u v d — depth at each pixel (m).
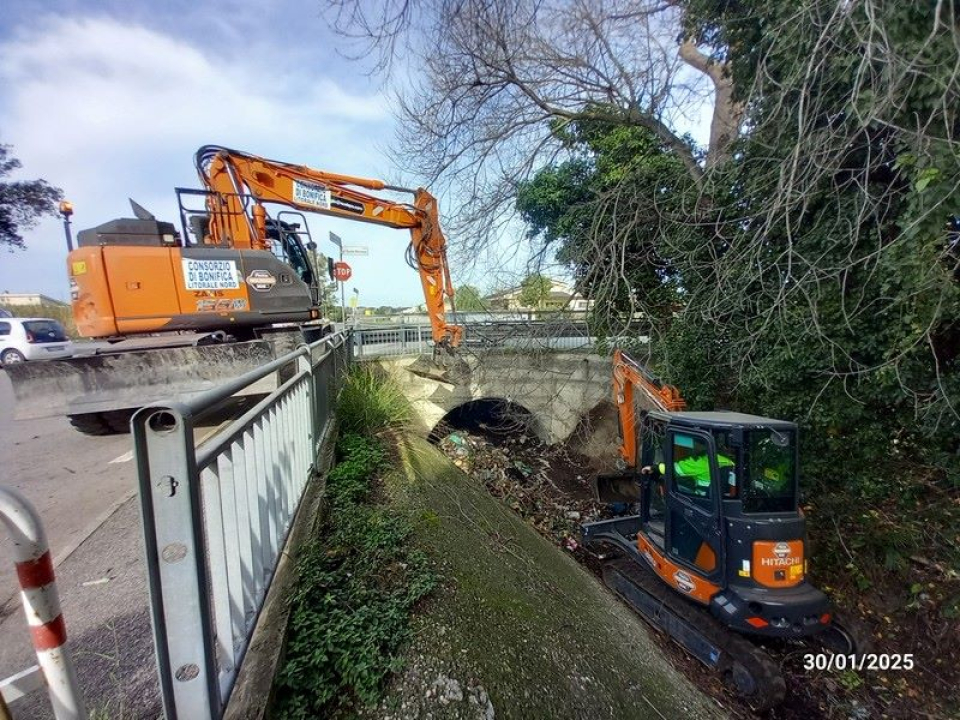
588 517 8.06
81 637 2.10
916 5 3.34
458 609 2.97
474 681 2.46
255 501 2.10
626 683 3.36
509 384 9.84
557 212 9.68
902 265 4.03
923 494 5.55
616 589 5.78
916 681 4.75
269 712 1.77
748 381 6.10
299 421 3.42
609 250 7.53
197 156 6.42
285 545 2.77
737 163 5.61
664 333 7.70
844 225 4.82
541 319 8.84
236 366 5.15
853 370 5.11
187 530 1.29
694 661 4.55
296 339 6.01
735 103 6.47
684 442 4.89
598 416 10.12
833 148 4.22
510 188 7.91
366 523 3.51
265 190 6.89
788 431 4.41
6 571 2.75
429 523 4.03
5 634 2.18
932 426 4.86
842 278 4.88
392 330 12.37
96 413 4.90
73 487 3.97
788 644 5.03
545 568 4.75
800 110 3.88
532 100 7.48
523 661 2.87
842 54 3.94
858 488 5.73
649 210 7.32
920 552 5.44
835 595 5.62
